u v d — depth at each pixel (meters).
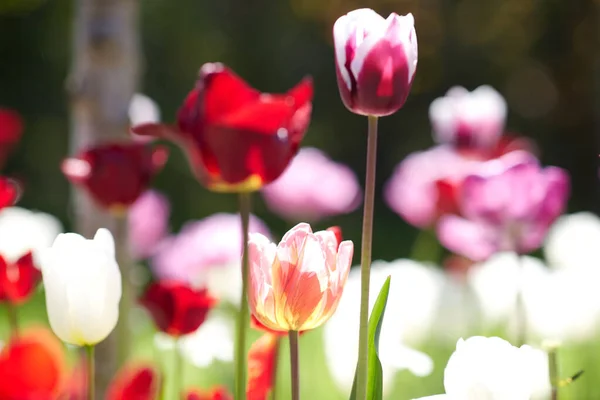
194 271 2.48
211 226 2.55
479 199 1.88
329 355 1.76
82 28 2.26
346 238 7.38
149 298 1.58
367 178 1.32
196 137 1.41
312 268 1.32
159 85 9.13
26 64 9.02
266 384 1.42
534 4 9.99
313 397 2.68
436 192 2.55
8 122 2.40
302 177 2.92
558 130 10.12
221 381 2.48
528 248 1.86
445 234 2.43
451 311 2.63
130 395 1.38
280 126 1.41
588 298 2.13
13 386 1.21
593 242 2.54
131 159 1.77
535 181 1.86
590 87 10.02
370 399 1.33
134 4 2.31
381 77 1.32
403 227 7.96
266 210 8.23
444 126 2.88
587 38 9.98
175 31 9.22
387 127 9.79
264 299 1.32
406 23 1.33
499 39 10.10
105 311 1.35
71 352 1.96
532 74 10.16
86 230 2.20
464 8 9.98
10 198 1.62
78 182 1.77
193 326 1.59
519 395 1.32
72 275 1.34
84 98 2.24
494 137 2.74
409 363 1.61
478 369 1.32
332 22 9.75
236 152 1.40
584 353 2.33
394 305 2.21
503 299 2.45
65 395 1.35
